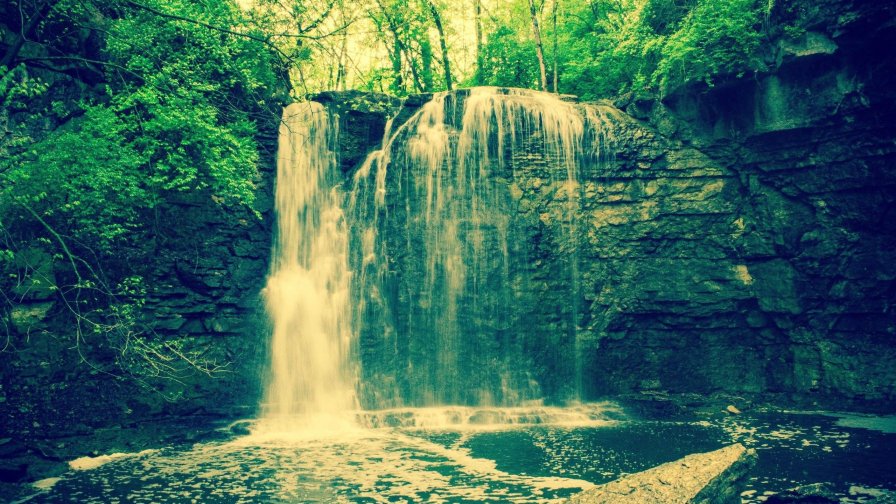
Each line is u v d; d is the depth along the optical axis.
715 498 6.50
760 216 15.95
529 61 24.25
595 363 16.47
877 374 14.33
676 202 16.52
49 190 11.49
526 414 14.60
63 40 12.79
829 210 15.02
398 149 17.11
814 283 15.27
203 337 14.52
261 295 15.42
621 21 20.30
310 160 16.66
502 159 17.11
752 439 11.48
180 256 14.33
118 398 12.98
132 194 12.26
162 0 12.57
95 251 13.02
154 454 11.10
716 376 16.09
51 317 12.27
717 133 16.31
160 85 12.37
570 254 16.78
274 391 15.15
